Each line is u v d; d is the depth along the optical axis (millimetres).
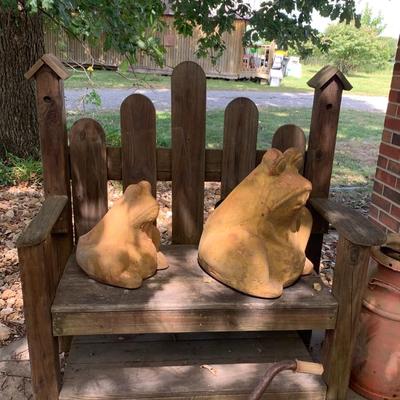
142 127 2102
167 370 1904
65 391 1774
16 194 4645
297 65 19734
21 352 2359
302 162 2199
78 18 3729
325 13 4328
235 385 1829
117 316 1683
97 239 1854
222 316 1726
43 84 1956
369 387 1951
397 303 1875
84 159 2107
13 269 3291
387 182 2861
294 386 1862
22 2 3877
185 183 2221
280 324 1765
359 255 1716
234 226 1823
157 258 1947
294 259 1846
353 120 9844
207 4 4543
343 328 1804
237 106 2152
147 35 4758
